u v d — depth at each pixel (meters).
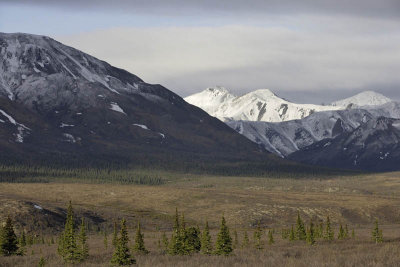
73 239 94.00
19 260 95.81
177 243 100.69
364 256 76.81
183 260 84.56
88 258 98.12
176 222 104.00
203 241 103.25
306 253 89.94
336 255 82.69
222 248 97.31
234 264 73.62
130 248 110.56
